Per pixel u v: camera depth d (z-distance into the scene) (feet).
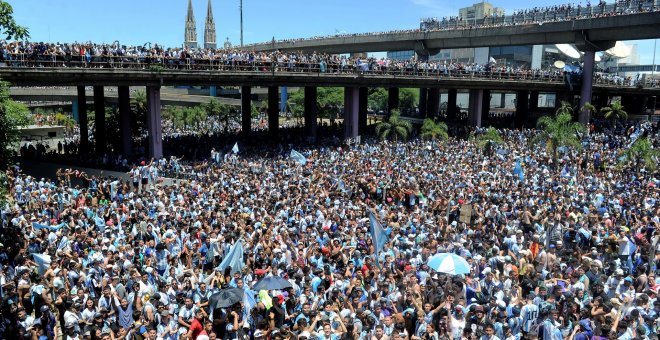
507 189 81.20
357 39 250.98
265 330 35.58
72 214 64.03
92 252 49.55
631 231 61.11
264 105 328.90
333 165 109.81
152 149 121.49
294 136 162.40
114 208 70.13
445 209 72.90
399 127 155.02
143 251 51.08
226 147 137.49
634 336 35.19
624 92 223.51
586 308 37.78
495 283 42.50
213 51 132.67
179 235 56.90
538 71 189.37
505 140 152.76
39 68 98.12
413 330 37.58
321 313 35.73
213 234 53.98
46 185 87.04
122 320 38.42
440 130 159.02
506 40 203.31
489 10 397.60
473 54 374.02
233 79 126.31
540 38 193.57
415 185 85.10
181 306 38.63
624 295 40.55
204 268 52.13
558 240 56.90
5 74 94.89
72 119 242.78
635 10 167.32
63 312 39.50
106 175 111.65
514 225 61.46
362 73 148.15
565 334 35.83
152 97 119.44
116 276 42.14
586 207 71.31
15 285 41.60
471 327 35.19
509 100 399.24
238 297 36.99
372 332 34.14
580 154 124.36
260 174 98.63
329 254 50.29
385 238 49.29
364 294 39.86
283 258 50.26
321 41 267.18
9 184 80.48
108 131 158.71
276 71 131.95
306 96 161.68
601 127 189.78
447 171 100.32
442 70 165.58
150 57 112.06
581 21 177.88
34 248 52.29
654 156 112.98
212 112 289.74
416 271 45.68
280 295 39.70
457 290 40.52
